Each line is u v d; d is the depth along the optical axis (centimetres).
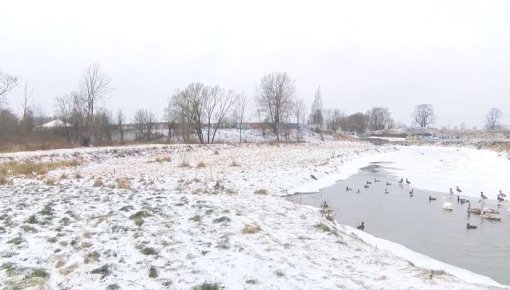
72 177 2330
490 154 4825
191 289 689
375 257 955
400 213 1673
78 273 748
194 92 6825
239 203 1429
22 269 752
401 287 739
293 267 823
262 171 2681
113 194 1571
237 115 9144
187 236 1004
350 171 3228
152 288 691
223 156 3909
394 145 8069
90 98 5516
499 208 1772
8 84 6469
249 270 788
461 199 1917
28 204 1345
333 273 805
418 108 14038
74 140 5703
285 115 8150
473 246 1220
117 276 743
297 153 4419
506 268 1035
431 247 1211
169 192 1697
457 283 789
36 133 5756
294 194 2086
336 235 1107
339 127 12294
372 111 14762
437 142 8281
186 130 6900
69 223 1100
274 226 1138
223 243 950
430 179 2747
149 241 945
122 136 7050
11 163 2814
